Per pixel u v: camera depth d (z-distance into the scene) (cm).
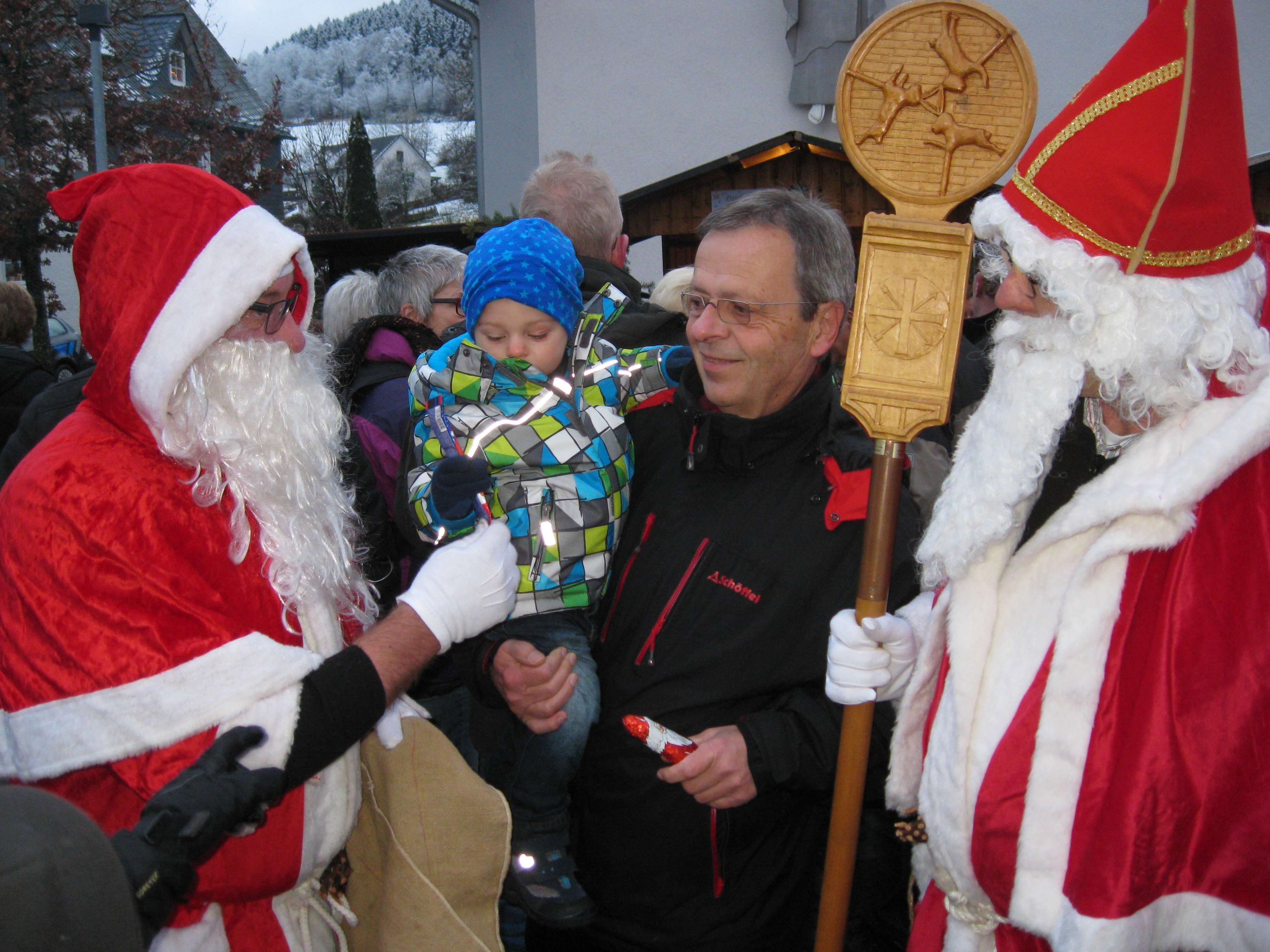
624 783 165
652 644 164
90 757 115
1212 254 117
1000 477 128
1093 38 777
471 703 197
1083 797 115
